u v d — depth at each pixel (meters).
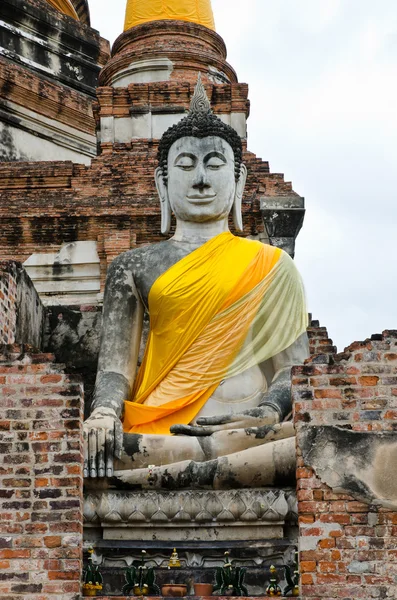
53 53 29.23
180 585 12.91
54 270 21.41
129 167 22.39
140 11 25.75
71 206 21.66
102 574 14.16
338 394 12.91
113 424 15.87
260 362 17.19
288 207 21.12
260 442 15.76
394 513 12.47
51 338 20.34
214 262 17.67
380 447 12.68
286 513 14.74
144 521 14.90
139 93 23.28
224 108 23.12
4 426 12.98
